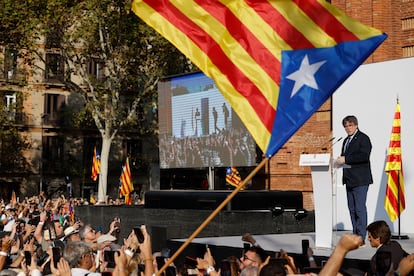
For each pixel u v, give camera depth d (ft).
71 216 85.40
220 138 81.66
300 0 27.30
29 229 44.47
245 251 29.99
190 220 68.49
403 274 20.27
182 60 141.90
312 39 26.86
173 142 88.12
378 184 58.95
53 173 201.67
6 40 134.82
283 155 83.92
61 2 128.36
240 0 27.94
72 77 198.70
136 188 211.82
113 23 133.18
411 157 56.70
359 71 60.90
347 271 26.02
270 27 27.45
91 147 207.82
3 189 195.42
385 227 30.30
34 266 28.50
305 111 26.45
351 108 61.41
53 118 201.77
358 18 76.84
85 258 27.73
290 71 26.94
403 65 57.72
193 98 84.79
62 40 136.56
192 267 28.32
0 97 183.32
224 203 23.58
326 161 39.34
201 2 28.25
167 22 28.58
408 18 74.74
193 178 196.75
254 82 27.20
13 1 127.34
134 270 28.14
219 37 27.96
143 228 24.67
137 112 183.32
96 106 150.00
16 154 195.93
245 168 129.39
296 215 62.59
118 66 150.41
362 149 41.34
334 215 58.65
